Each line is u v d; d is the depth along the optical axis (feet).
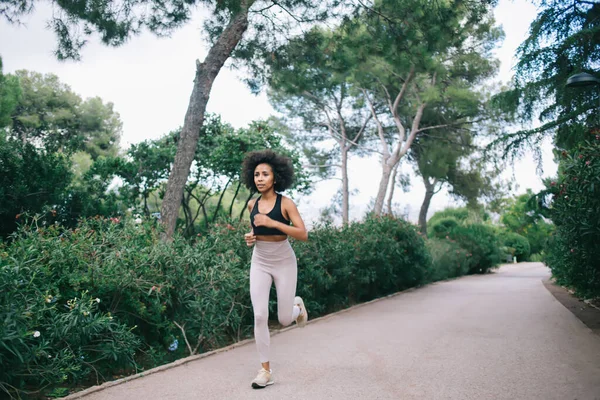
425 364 16.83
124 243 18.94
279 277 15.20
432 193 113.29
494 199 108.88
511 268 118.83
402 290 50.80
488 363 16.84
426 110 88.63
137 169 52.70
